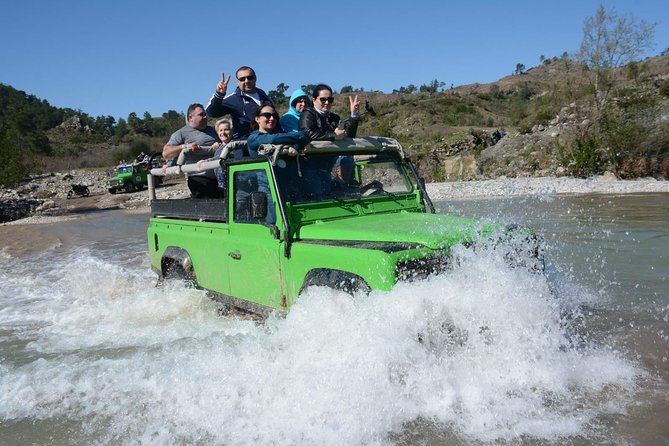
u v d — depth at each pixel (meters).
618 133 25.23
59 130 115.25
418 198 6.27
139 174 37.84
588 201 18.09
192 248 6.82
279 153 5.34
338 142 5.79
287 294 5.28
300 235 5.27
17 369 5.42
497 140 39.84
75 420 4.29
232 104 7.88
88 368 5.30
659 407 3.99
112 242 15.76
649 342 5.33
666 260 8.70
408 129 58.50
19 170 39.19
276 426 3.94
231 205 6.01
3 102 141.12
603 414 3.91
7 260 13.43
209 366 4.88
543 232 11.80
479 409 3.99
